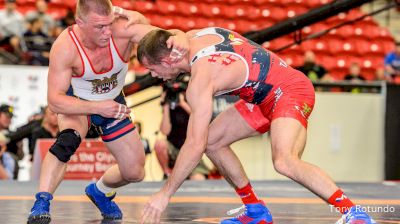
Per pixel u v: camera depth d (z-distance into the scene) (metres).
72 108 4.39
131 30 4.52
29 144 9.03
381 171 10.45
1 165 8.80
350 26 15.02
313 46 14.44
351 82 10.52
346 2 8.90
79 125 4.73
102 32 4.29
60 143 4.53
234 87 4.18
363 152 10.47
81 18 4.26
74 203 5.83
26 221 4.50
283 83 4.20
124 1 14.69
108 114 4.45
